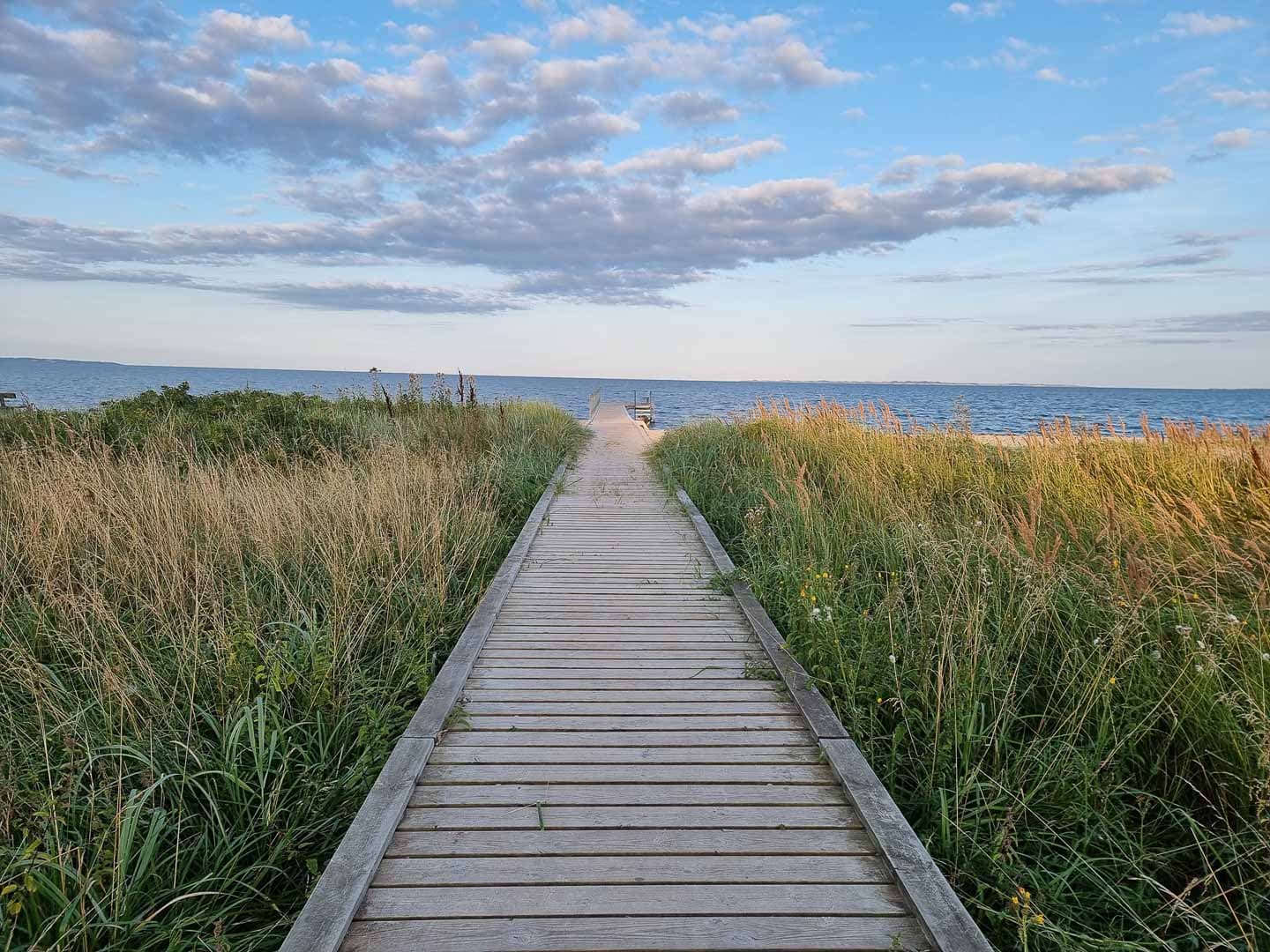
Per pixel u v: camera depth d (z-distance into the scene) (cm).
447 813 291
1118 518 521
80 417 951
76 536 533
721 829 284
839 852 272
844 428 1093
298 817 295
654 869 260
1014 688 370
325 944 216
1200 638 355
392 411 1312
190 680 362
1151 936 248
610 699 395
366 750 325
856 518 663
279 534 563
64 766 294
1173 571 426
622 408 3409
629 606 553
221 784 309
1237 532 536
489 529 706
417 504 688
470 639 464
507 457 1112
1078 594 442
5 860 249
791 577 524
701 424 1655
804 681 405
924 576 493
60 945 220
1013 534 568
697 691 406
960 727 334
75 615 417
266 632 437
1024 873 268
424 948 222
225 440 925
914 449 896
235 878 257
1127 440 797
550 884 251
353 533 562
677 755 338
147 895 249
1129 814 311
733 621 519
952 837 288
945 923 230
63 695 353
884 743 356
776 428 1243
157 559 487
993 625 417
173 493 627
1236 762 304
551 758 334
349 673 385
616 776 320
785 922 237
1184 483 648
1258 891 257
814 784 317
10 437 859
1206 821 302
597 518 871
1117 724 340
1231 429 744
